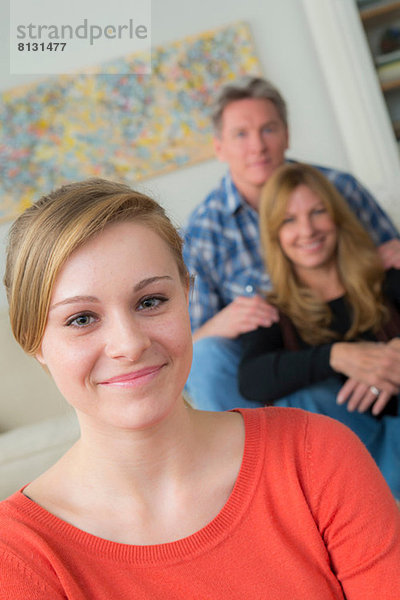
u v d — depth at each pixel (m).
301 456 0.77
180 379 0.69
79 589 0.67
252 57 2.97
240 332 2.11
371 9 2.80
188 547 0.70
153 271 0.66
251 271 2.32
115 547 0.69
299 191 2.06
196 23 2.98
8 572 0.65
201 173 3.02
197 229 2.41
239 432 0.79
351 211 2.15
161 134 3.00
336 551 0.75
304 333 2.06
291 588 0.71
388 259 2.17
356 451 0.78
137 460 0.71
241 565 0.71
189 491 0.73
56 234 0.65
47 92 2.97
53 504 0.72
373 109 2.86
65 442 1.96
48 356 0.68
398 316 2.07
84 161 3.01
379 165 2.90
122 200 0.67
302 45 2.98
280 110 2.41
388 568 0.73
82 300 0.65
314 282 2.08
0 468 1.91
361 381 1.90
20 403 2.47
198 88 2.98
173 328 0.67
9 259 0.71
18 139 2.98
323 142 3.03
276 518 0.74
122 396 0.67
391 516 0.75
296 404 1.96
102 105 2.99
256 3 2.97
